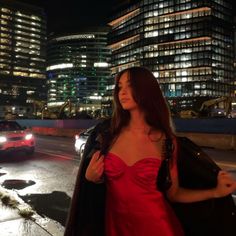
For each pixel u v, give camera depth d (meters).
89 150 2.14
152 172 1.93
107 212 2.06
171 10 159.88
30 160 14.77
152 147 2.01
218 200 2.01
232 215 2.00
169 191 2.02
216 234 2.03
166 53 161.38
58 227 5.75
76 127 36.75
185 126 25.64
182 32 157.62
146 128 2.06
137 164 1.95
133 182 1.94
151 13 165.50
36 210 6.98
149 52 166.38
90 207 2.09
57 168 12.48
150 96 2.08
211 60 152.62
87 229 2.09
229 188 1.97
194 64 154.88
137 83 2.09
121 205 1.96
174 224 2.02
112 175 1.97
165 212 1.98
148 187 1.93
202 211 2.03
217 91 155.88
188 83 156.00
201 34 152.88
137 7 171.12
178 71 158.50
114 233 2.02
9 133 15.44
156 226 1.93
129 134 2.06
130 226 1.95
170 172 1.98
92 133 2.18
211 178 2.00
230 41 163.88
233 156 16.56
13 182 9.98
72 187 9.27
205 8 152.62
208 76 151.75
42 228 5.59
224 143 20.78
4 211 6.39
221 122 23.17
